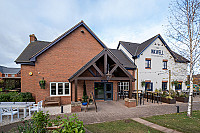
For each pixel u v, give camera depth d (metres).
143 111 8.52
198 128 5.32
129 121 6.32
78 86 11.55
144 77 15.53
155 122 6.09
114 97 12.69
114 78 9.86
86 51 12.10
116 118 6.89
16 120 6.64
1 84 20.62
